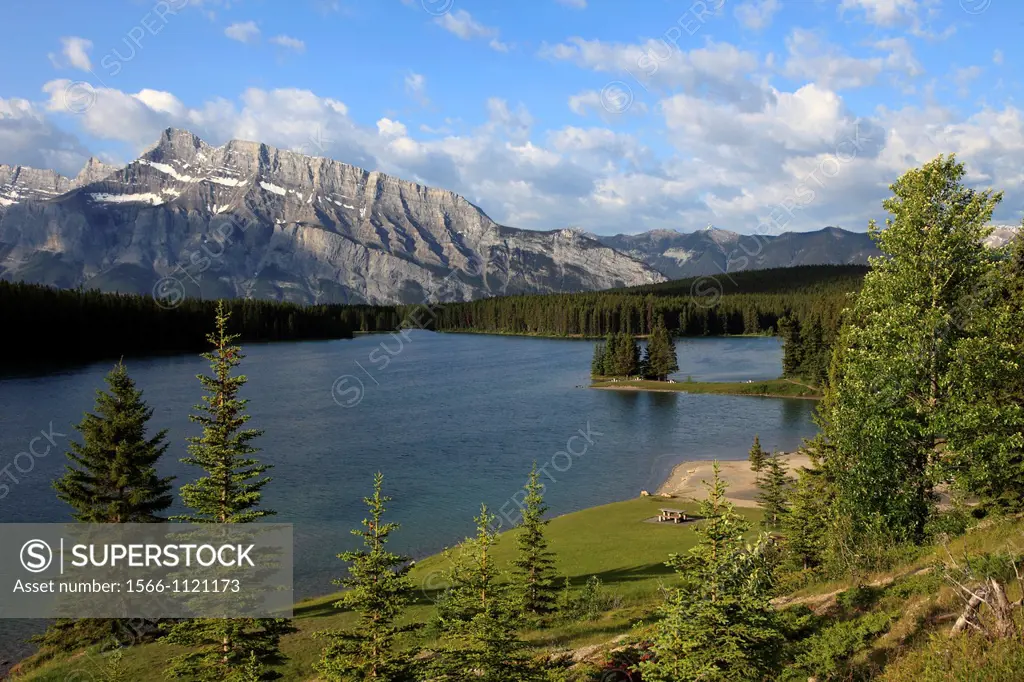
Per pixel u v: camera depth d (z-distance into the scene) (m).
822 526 36.88
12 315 157.12
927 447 27.38
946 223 26.61
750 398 136.62
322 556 52.38
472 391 143.25
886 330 27.64
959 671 13.22
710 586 17.80
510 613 25.44
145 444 40.00
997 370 25.08
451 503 67.38
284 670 30.70
